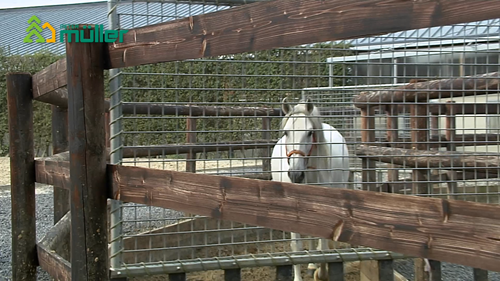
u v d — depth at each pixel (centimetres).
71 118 209
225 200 163
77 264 211
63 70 225
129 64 196
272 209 150
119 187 207
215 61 230
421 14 113
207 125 522
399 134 498
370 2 121
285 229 147
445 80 352
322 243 322
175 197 182
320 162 335
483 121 546
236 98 308
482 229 110
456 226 114
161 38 179
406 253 123
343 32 126
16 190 294
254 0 245
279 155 369
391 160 357
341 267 259
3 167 1004
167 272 239
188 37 168
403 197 123
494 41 253
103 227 214
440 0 110
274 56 292
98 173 212
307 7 133
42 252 281
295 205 145
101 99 211
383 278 264
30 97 302
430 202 119
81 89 206
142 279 342
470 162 332
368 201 130
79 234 210
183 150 395
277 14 141
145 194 195
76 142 208
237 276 250
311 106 326
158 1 238
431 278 261
